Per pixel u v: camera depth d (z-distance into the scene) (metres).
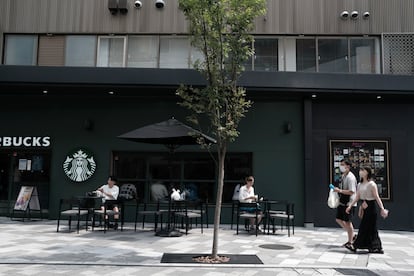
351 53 14.45
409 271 7.70
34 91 13.76
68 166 14.00
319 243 10.47
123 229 12.16
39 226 12.38
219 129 8.21
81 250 8.88
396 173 13.88
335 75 13.16
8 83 12.89
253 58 14.42
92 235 10.91
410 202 13.76
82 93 13.90
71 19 14.49
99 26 14.45
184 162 14.12
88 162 13.97
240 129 14.02
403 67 14.12
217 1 8.16
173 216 12.23
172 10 14.45
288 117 14.06
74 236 10.69
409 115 14.11
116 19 14.46
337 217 9.95
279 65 14.40
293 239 11.02
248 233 11.90
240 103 8.53
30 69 12.90
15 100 14.30
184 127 10.54
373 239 9.31
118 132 14.09
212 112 8.42
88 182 13.92
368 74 13.20
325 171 13.89
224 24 8.39
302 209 13.71
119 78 12.91
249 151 13.93
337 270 7.65
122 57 14.44
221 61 8.41
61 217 13.95
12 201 14.29
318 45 14.52
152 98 14.14
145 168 14.16
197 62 8.64
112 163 14.13
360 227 9.48
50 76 12.90
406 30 14.27
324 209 13.72
